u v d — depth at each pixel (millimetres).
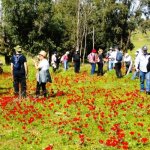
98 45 86312
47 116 15195
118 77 27812
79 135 11844
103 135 12242
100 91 20797
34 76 32031
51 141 11844
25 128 13461
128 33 78812
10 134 12914
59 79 28656
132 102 16656
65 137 12008
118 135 11344
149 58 19781
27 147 11492
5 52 69375
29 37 68500
